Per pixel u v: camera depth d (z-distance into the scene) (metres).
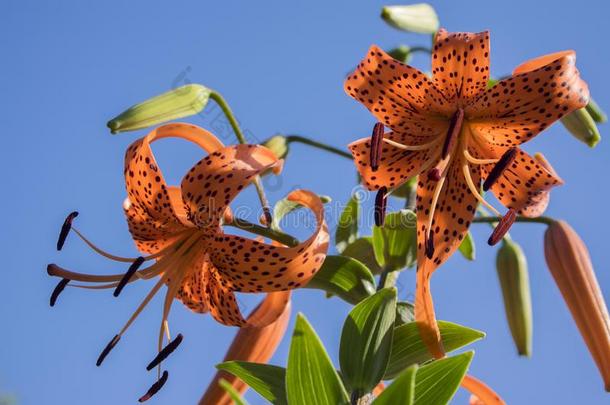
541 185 0.71
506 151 0.71
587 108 0.78
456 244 0.71
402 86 0.72
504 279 0.79
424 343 0.68
